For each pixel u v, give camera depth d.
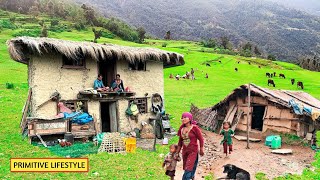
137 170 14.07
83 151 16.50
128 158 15.79
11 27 116.75
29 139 17.61
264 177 14.19
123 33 144.25
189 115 10.91
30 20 142.62
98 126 20.48
